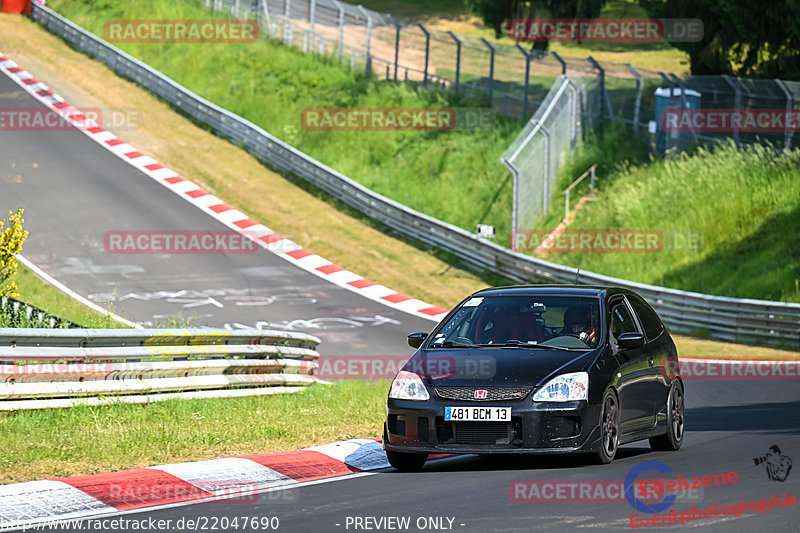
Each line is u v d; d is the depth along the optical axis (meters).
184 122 166.88
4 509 26.73
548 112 134.00
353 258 123.06
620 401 34.66
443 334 36.84
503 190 144.88
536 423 32.31
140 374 45.62
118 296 100.88
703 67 161.50
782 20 145.25
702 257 120.81
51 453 33.88
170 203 133.88
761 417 50.38
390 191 150.50
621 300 38.56
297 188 146.25
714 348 95.44
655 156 142.25
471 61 198.25
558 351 34.50
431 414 32.97
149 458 34.50
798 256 115.44
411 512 26.39
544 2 189.50
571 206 136.00
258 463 34.06
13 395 39.44
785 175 127.56
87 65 184.38
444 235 127.06
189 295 103.38
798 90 133.00
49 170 139.75
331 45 196.88
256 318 96.62
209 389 50.19
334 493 29.75
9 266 69.75
